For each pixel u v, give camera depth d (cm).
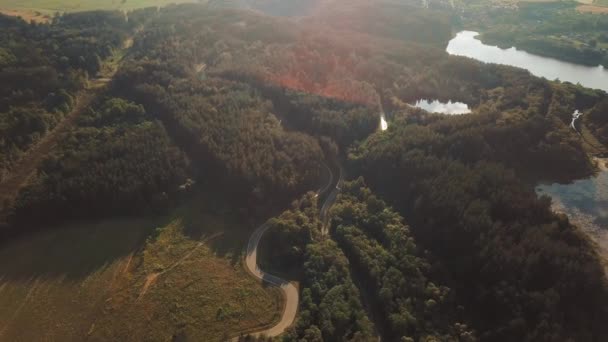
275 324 13238
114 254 15750
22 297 14075
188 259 15662
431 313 13512
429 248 15862
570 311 12800
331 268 14600
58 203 16600
